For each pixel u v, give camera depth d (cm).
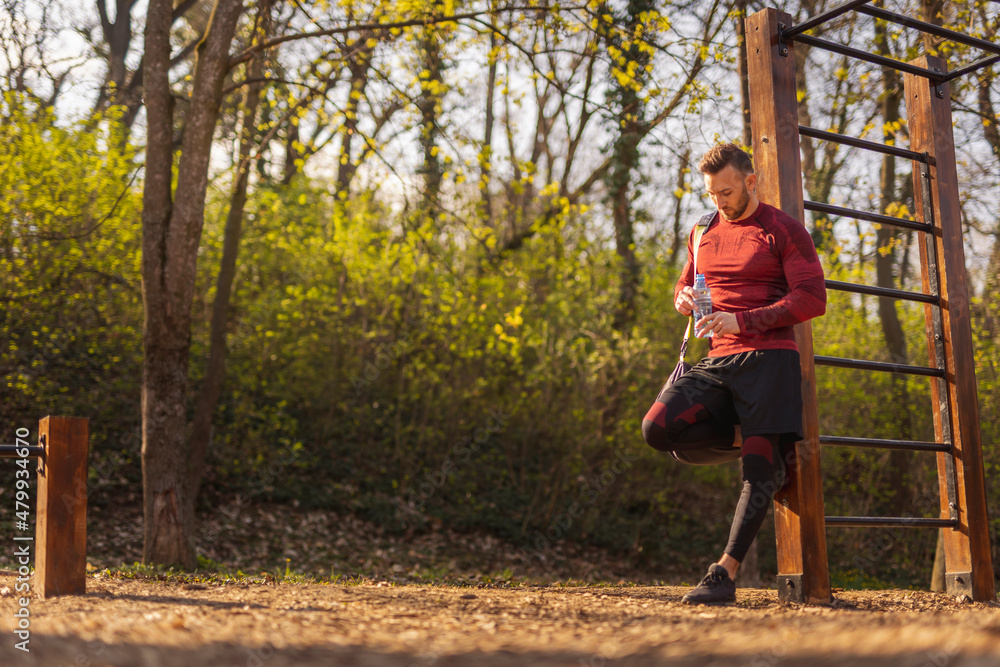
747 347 278
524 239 1271
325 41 888
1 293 1048
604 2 777
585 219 1195
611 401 1202
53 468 295
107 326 1146
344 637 190
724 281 293
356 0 888
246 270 1259
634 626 207
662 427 282
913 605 285
